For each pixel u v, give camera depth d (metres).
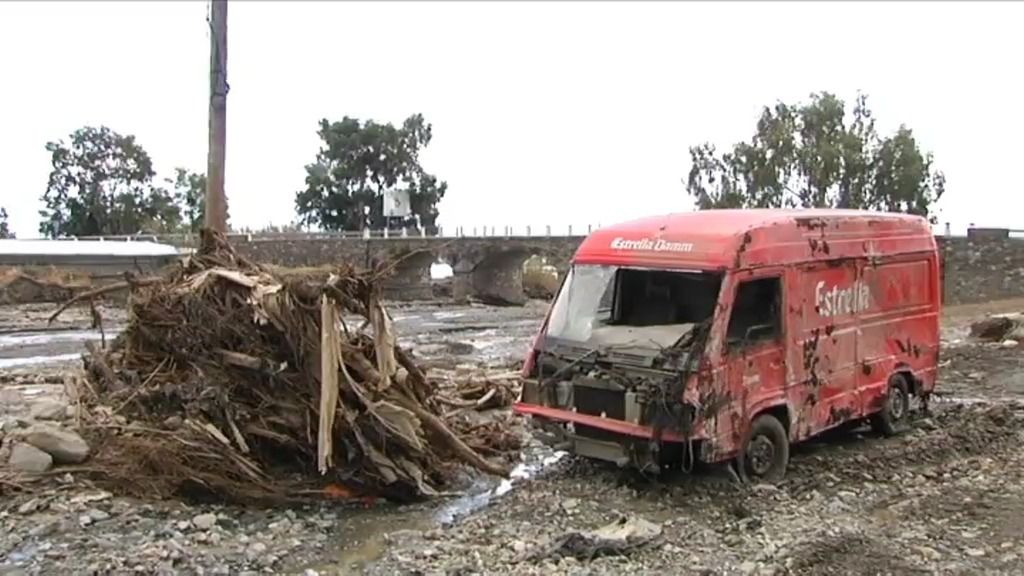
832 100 71.19
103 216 82.38
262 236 57.38
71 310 35.62
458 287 53.25
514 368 21.45
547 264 57.50
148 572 8.09
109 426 11.08
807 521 9.41
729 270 10.33
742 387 10.44
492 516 9.98
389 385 11.44
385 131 83.81
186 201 86.88
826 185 68.69
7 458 10.79
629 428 10.23
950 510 9.80
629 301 11.42
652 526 9.10
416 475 10.88
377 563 8.59
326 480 10.89
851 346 12.33
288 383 11.14
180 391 11.26
